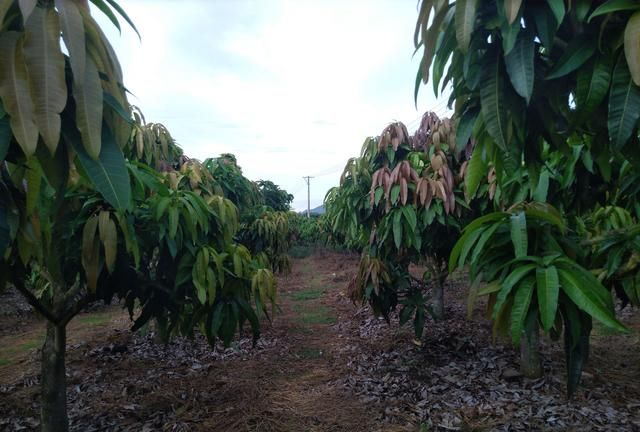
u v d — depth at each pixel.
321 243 15.11
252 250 5.70
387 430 2.67
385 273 3.51
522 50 1.01
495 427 2.62
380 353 4.10
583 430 2.53
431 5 1.13
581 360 1.00
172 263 2.23
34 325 6.37
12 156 1.04
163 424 2.83
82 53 0.87
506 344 4.04
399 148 3.85
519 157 1.22
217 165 5.22
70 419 2.91
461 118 1.29
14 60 0.84
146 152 3.56
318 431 2.69
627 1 0.88
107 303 2.09
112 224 1.64
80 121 0.91
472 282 1.19
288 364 4.02
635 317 4.75
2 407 3.23
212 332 2.23
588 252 1.27
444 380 3.36
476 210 3.42
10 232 1.07
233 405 3.10
